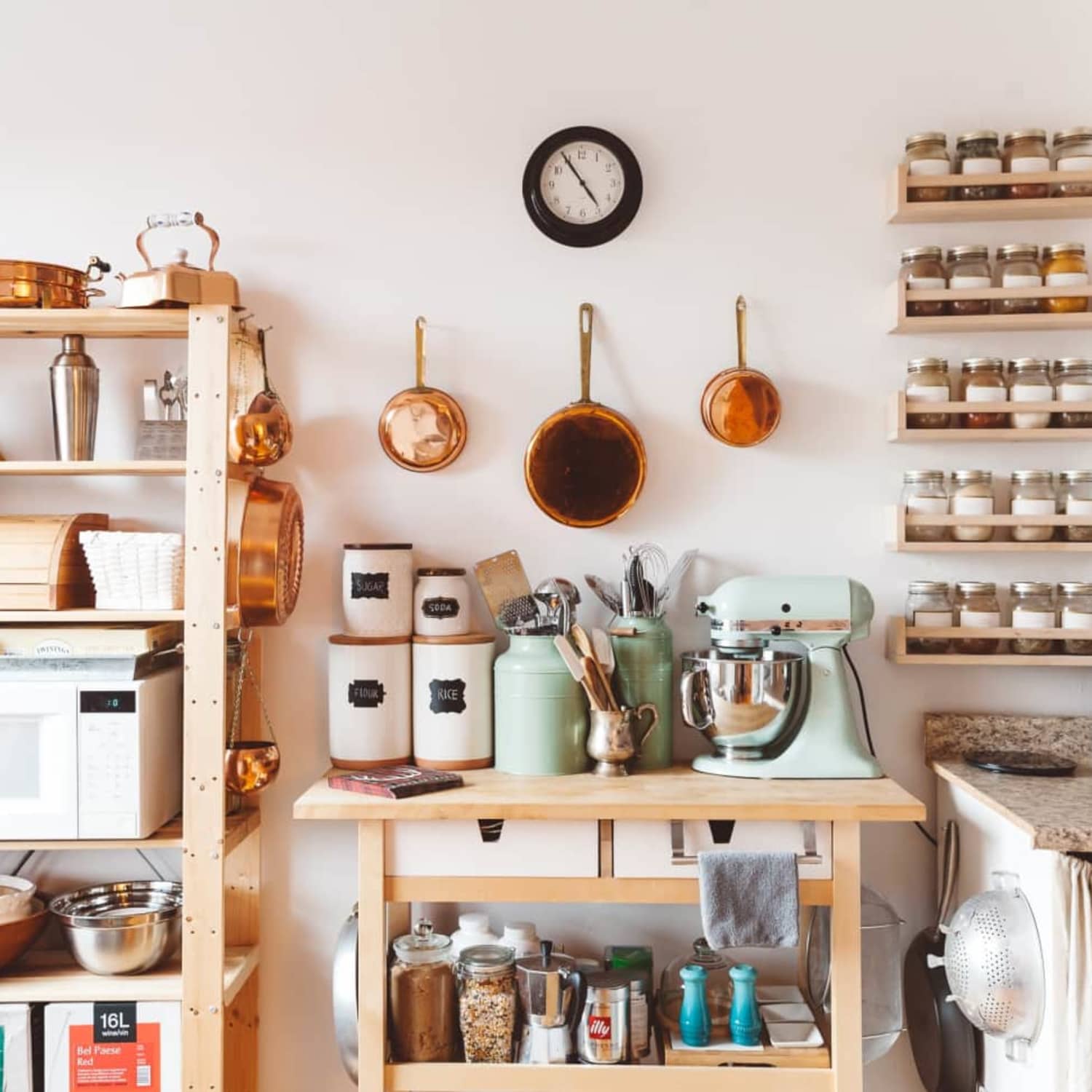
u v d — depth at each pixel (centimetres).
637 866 202
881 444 238
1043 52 237
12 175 240
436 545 240
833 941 201
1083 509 227
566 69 239
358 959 204
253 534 217
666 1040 211
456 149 240
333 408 240
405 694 230
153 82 240
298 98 240
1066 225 236
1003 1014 188
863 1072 222
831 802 197
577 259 239
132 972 215
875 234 238
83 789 204
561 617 224
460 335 240
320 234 240
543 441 234
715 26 239
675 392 239
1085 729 235
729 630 219
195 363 207
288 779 239
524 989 215
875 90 238
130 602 211
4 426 240
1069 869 177
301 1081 239
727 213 239
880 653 239
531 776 219
